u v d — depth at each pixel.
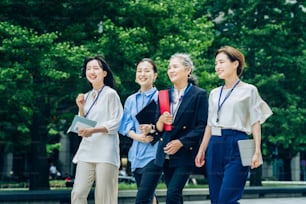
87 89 16.58
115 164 6.50
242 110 5.59
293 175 47.25
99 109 6.59
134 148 6.99
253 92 5.64
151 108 6.75
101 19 18.02
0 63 15.80
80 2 17.08
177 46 17.97
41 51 15.66
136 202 6.62
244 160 5.40
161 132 6.53
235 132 5.56
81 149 6.53
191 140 6.26
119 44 16.58
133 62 17.08
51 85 16.56
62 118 20.53
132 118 7.22
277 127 26.06
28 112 18.64
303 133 26.17
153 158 6.67
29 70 15.98
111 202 6.48
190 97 6.48
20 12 17.17
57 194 14.59
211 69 24.84
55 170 43.97
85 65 6.84
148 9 17.84
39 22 17.14
